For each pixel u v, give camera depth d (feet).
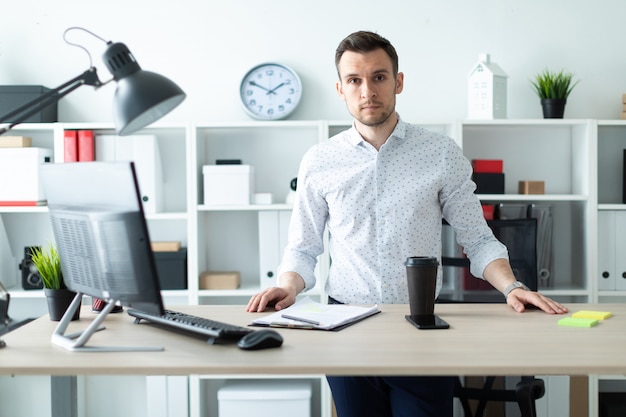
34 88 10.85
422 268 5.62
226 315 6.00
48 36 11.53
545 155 11.57
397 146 6.97
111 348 4.89
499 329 5.36
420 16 11.45
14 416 11.46
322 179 7.04
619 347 4.77
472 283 9.53
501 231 9.13
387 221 6.88
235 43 11.52
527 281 9.07
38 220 11.73
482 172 10.84
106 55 5.03
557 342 4.92
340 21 11.48
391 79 6.59
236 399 10.35
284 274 6.86
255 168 11.69
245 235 11.73
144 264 4.65
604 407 10.36
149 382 10.57
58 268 6.07
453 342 4.95
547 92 10.86
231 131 11.66
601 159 11.55
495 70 10.79
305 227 7.19
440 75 11.48
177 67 11.57
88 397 11.62
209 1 11.52
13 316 11.58
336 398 6.35
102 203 4.88
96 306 6.37
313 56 11.51
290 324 5.47
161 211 11.36
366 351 4.73
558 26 11.44
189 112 11.59
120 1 11.53
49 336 5.43
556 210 11.59
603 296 11.45
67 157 10.76
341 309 6.01
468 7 11.44
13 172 10.75
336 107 11.52
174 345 5.01
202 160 11.39
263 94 11.36
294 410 10.37
